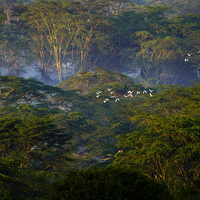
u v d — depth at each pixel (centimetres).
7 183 6359
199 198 4247
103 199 3641
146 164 8525
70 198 3675
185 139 8281
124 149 10700
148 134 9300
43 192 6706
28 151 9144
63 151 9469
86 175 3981
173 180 8062
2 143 8606
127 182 3800
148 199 3641
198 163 8131
